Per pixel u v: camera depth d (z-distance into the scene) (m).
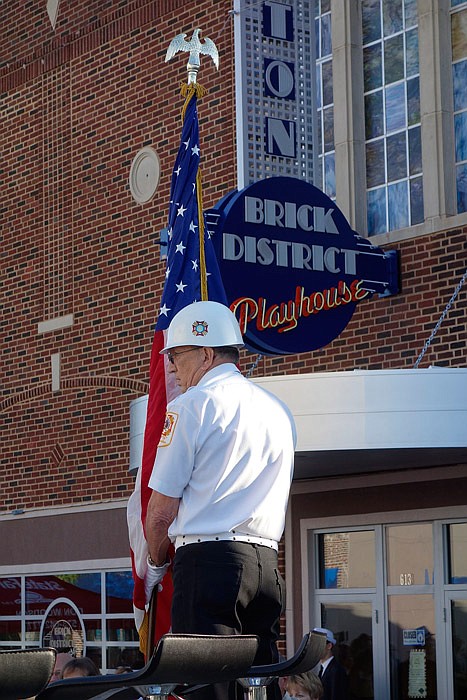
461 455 12.00
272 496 4.23
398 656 13.52
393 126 14.19
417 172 13.84
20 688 2.57
